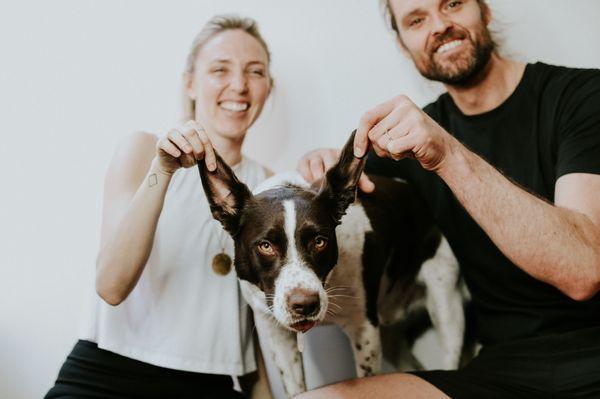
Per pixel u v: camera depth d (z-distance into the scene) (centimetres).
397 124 155
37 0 282
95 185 278
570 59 281
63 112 280
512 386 171
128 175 201
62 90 281
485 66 228
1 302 270
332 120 288
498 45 260
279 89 289
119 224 179
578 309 194
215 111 234
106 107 283
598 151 180
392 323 272
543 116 213
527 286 205
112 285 181
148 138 216
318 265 176
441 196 240
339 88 288
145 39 285
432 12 228
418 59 244
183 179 213
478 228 224
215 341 203
